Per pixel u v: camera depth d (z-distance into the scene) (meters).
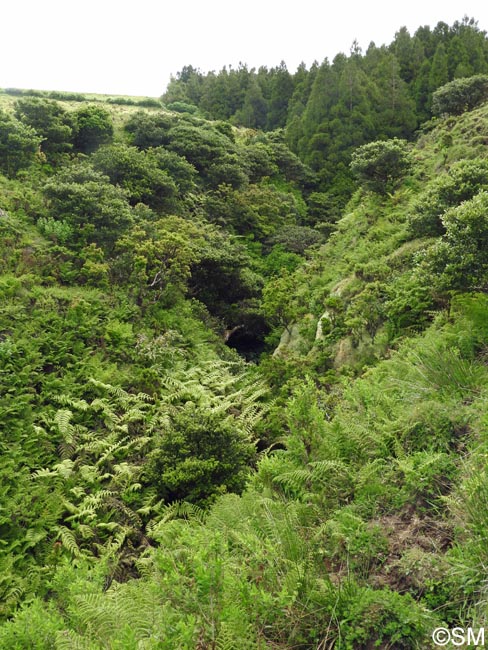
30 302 13.77
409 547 3.54
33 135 23.73
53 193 18.38
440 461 4.23
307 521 4.26
